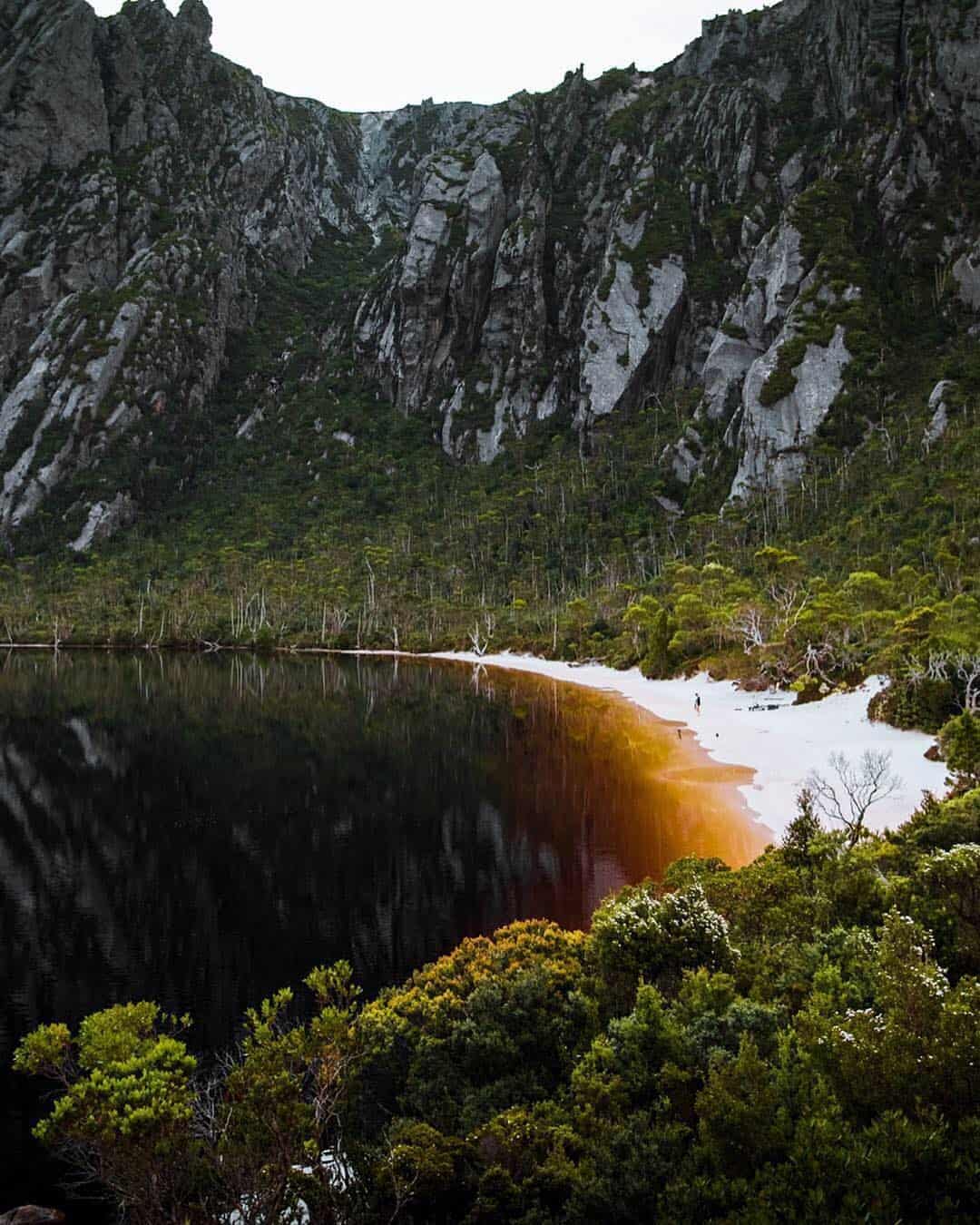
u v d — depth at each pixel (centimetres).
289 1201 1078
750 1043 1120
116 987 2353
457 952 1847
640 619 10862
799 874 2058
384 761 5494
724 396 19162
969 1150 923
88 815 4234
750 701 7600
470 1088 1353
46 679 10681
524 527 18925
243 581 17688
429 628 15450
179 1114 953
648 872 3102
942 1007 1107
